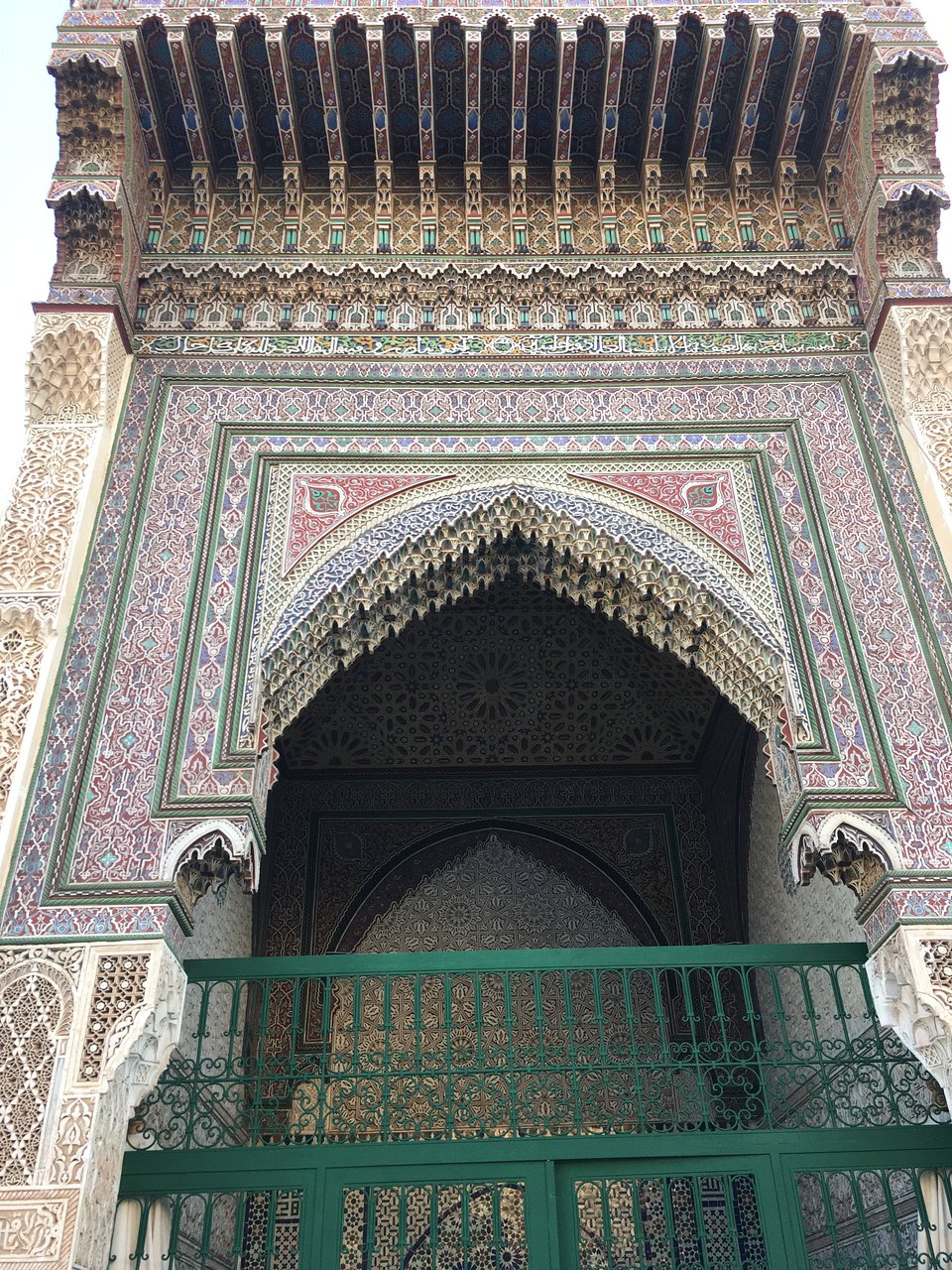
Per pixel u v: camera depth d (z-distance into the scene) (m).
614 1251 4.77
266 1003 3.55
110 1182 2.98
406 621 4.23
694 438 4.33
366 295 4.61
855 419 4.36
